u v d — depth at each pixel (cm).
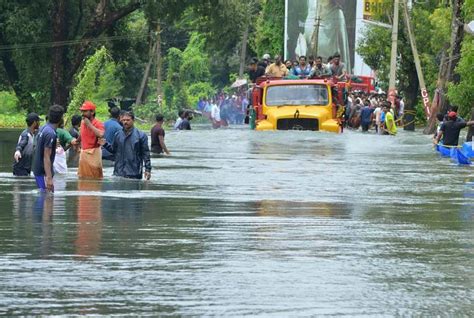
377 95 10712
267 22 17325
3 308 1557
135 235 2295
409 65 11762
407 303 1600
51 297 1630
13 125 12762
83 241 2194
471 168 4659
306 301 1609
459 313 1537
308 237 2283
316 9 14275
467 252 2088
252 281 1762
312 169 4466
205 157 5219
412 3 11669
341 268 1888
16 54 12081
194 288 1703
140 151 3809
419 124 12000
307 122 7338
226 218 2625
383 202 3105
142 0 11750
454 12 8588
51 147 3294
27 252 2045
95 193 3288
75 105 9425
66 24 12000
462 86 7075
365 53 12094
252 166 4597
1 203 2958
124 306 1573
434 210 2888
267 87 7444
